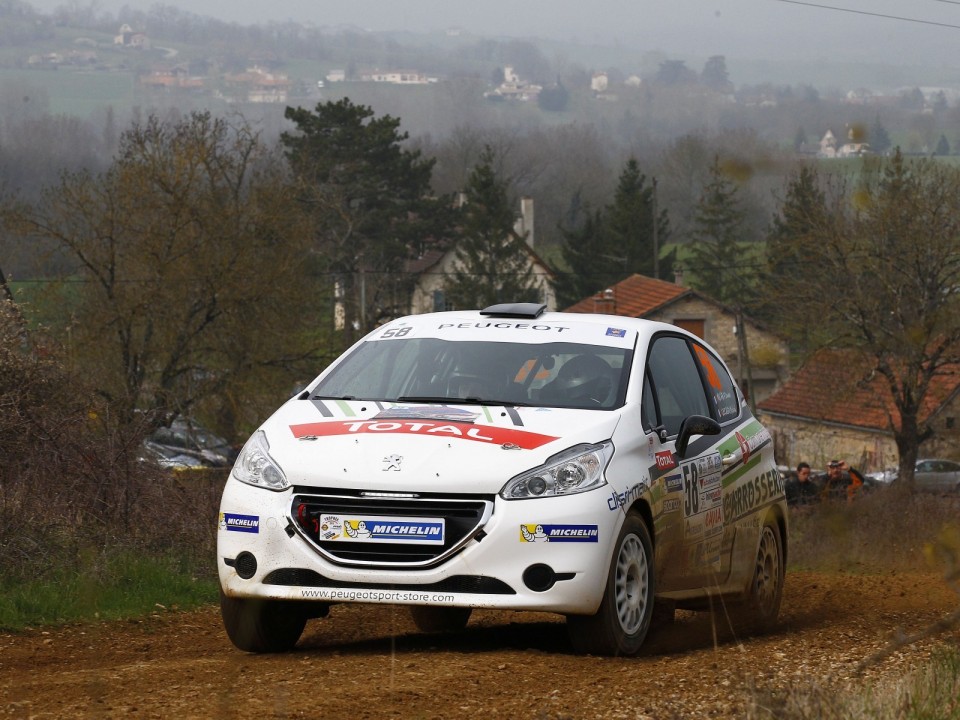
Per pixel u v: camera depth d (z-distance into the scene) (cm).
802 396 10869
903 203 9069
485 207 18888
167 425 4978
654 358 1802
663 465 1650
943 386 9712
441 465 1475
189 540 2631
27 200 8600
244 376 8706
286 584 1488
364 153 17550
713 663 1500
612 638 1505
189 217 8581
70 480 2683
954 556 1239
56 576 2206
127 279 8500
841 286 9681
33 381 3061
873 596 2530
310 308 9062
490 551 1444
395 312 14238
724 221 10850
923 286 9294
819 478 6306
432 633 1869
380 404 1648
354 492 1479
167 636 1834
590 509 1468
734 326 14862
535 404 1645
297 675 1403
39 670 1522
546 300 19575
